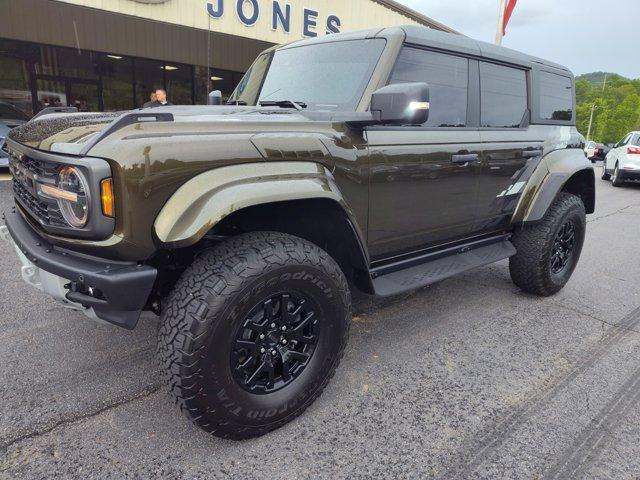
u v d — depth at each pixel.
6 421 2.27
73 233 1.90
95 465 2.02
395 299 3.99
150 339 3.09
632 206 9.96
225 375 1.96
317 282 2.17
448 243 3.39
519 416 2.45
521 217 3.73
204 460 2.07
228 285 1.90
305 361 2.30
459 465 2.09
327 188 2.21
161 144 1.85
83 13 13.63
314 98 2.80
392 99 2.25
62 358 2.84
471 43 3.29
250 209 2.20
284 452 2.13
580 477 2.05
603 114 102.69
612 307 3.99
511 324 3.57
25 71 13.34
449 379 2.78
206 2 10.39
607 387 2.75
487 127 3.38
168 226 1.81
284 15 11.62
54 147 1.96
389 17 13.98
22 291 3.79
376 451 2.16
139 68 15.01
